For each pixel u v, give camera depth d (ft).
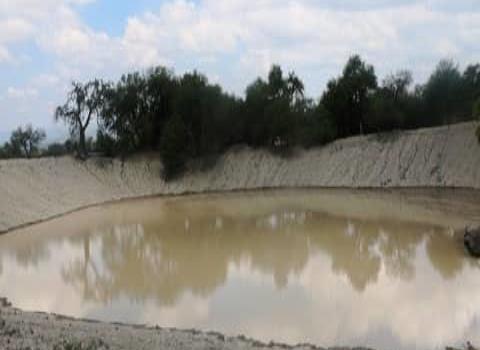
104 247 123.95
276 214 166.71
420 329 67.05
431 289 84.23
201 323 71.20
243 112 256.52
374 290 84.58
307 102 271.69
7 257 115.34
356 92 265.75
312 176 240.12
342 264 102.68
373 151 239.50
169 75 256.11
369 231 133.90
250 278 94.22
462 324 68.49
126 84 244.63
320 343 62.85
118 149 235.61
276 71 276.21
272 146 254.47
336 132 262.88
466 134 225.15
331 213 164.45
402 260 103.86
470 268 96.12
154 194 224.33
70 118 230.68
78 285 92.58
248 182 239.71
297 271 98.27
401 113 250.37
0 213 149.38
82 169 215.92
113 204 201.98
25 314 65.98
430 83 258.37
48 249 122.62
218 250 118.21
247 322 71.20
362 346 61.57
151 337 54.80
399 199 189.06
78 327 57.62
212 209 181.78
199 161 244.22
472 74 256.32
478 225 134.10
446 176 216.74
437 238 122.31
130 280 95.20
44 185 184.44
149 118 246.27
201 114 244.83
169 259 111.04
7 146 272.10
